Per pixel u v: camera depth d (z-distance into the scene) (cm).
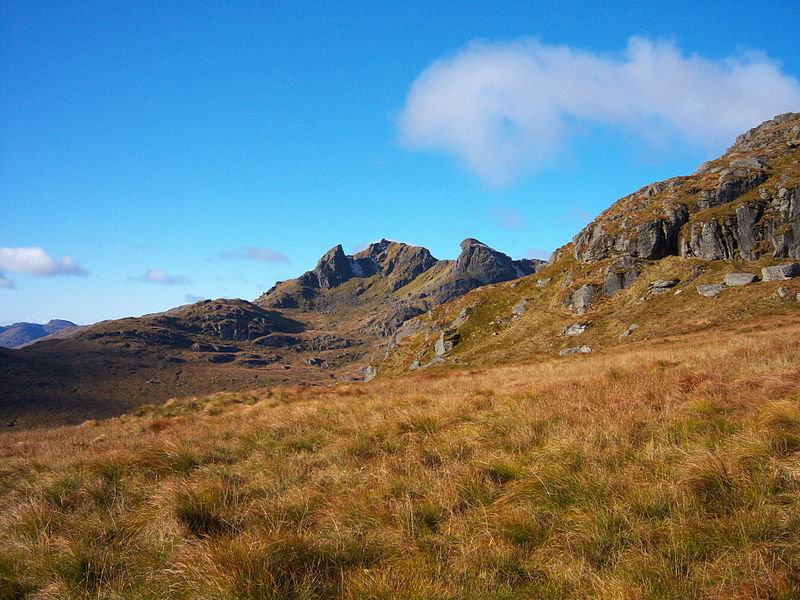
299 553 438
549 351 4984
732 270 5109
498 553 426
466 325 6669
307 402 1719
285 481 698
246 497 626
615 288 5775
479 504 538
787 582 337
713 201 6119
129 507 643
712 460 522
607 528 445
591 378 1438
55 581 455
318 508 573
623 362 2108
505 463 644
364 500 566
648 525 436
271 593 387
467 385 1998
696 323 4259
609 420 765
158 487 707
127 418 2408
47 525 567
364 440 868
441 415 1001
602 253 6512
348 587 391
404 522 501
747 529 404
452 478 605
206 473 761
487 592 381
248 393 2602
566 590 377
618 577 374
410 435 866
